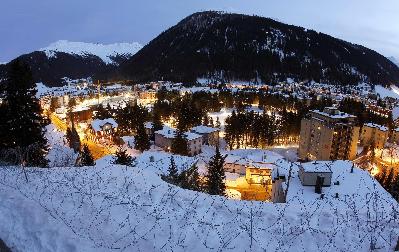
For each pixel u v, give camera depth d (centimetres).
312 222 1038
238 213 1095
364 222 1049
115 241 966
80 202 1180
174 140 7925
